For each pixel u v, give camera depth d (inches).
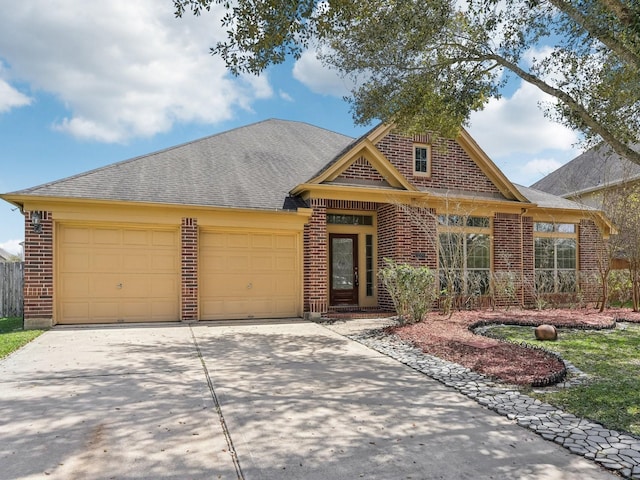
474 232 556.4
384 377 249.0
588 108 327.9
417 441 161.0
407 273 417.1
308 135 693.3
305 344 339.6
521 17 301.9
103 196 409.4
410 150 534.9
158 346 325.1
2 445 153.8
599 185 757.9
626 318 459.8
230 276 462.9
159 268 438.0
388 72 348.2
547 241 621.9
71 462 141.3
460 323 414.3
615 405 199.0
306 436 164.7
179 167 504.7
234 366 270.1
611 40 247.1
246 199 466.9
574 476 134.4
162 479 131.2
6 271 527.5
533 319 444.1
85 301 416.2
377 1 293.4
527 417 184.9
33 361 275.9
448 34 318.7
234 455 147.9
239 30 271.4
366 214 551.5
